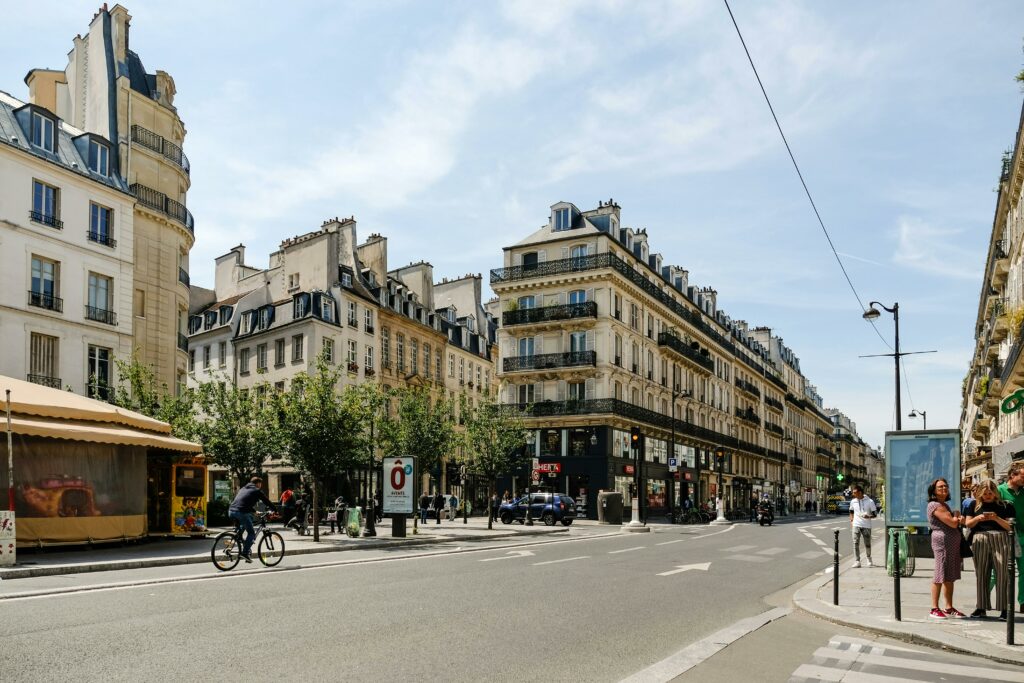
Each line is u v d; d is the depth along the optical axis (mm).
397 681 6293
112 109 34750
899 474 15328
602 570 15281
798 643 8562
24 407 16562
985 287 39562
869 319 26000
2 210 27859
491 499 35469
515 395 50844
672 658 7398
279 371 46656
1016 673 7250
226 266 57438
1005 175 27984
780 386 93688
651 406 54938
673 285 61500
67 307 30219
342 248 50656
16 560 15133
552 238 50938
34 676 6199
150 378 29016
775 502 81062
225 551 14531
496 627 8766
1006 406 18734
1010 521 10000
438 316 59344
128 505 19359
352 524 24578
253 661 6836
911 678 6969
